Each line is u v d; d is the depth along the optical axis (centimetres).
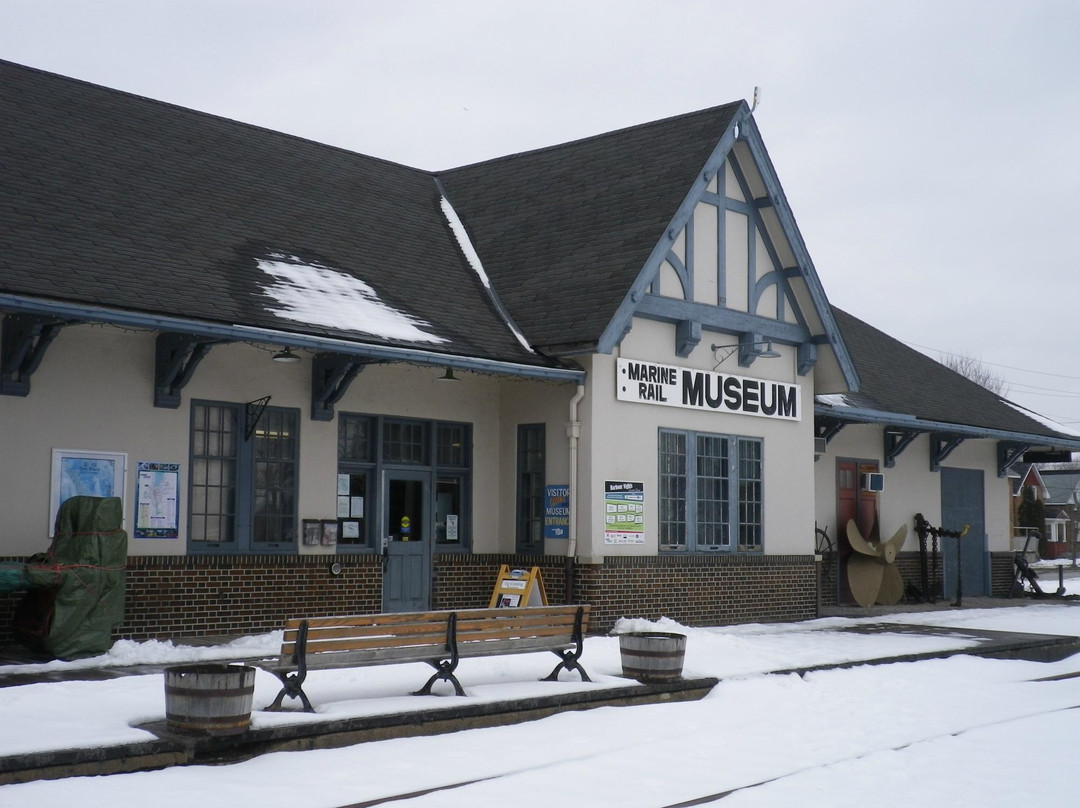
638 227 1780
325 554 1605
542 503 1761
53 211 1425
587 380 1705
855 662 1483
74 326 1373
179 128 1794
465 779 868
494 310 1788
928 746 1057
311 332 1432
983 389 2816
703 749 1006
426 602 1725
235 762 884
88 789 785
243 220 1661
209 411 1508
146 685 1088
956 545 2656
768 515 1980
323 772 864
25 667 1197
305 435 1595
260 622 1525
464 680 1207
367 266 1728
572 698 1131
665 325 1822
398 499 1716
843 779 916
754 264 1952
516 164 2153
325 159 1991
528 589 1683
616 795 841
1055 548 6594
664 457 1814
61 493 1356
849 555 2366
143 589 1416
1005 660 1641
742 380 1933
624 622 1692
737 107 1884
